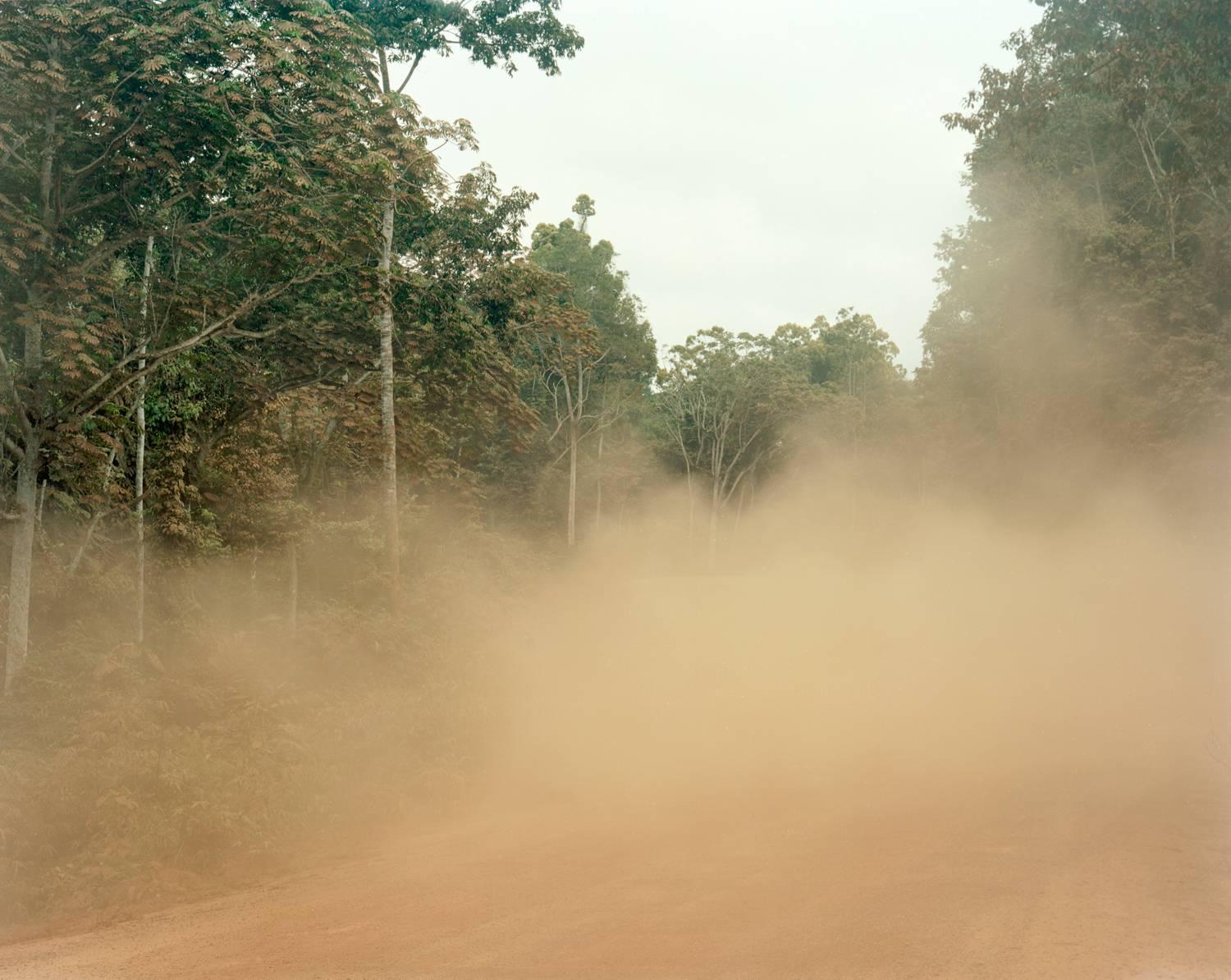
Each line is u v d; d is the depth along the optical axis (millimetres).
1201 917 6047
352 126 18891
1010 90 30500
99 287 17141
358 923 7527
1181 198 31672
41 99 15844
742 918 6688
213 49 16875
